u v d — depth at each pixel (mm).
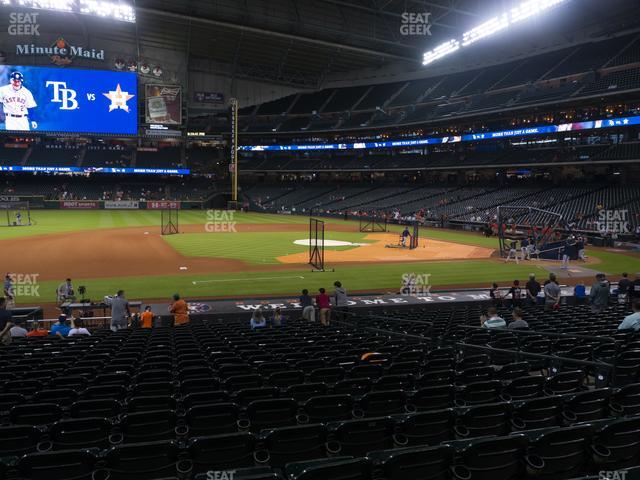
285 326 15477
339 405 6367
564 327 12508
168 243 39562
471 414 5633
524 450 4633
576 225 45031
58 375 8812
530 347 10180
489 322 12586
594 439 4863
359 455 5285
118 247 36938
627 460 4906
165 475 4742
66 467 4434
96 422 5594
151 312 18047
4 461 4660
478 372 8133
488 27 46375
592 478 3844
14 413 6262
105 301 18922
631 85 46000
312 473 3869
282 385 8086
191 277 26562
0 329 14352
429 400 6723
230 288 24109
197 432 5863
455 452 4664
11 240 39500
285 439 5055
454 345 11211
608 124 47812
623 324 11359
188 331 14477
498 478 4547
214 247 37719
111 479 4598
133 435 5688
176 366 9484
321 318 17812
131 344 11977
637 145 48312
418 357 9914
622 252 37312
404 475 4273
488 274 28000
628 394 6379
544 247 33812
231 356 10047
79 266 29250
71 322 18000
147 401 6480
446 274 27984
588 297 21000
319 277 26891
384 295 22500
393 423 5387
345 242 42188
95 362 9586
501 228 35969
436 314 17859
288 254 34750
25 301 21406
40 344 12438
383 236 47438
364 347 11148
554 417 5945
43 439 5711
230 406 5922
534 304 19594
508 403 5773
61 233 44844
